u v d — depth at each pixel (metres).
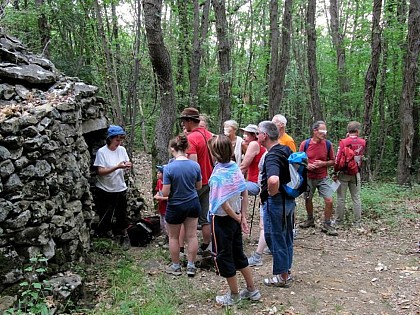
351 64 18.67
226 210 4.02
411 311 4.18
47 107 4.77
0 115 4.31
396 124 17.84
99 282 4.72
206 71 16.45
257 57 19.52
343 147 7.16
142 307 4.14
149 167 14.59
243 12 16.25
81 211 5.29
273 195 4.37
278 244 4.59
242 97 15.35
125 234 6.13
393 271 5.28
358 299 4.46
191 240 5.05
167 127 7.36
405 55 13.46
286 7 13.40
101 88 11.66
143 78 12.35
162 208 6.14
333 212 8.25
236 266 4.24
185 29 13.70
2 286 3.87
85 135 6.25
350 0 20.00
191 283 4.83
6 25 10.70
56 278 4.34
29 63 5.99
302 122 24.22
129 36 11.41
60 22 12.56
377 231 7.03
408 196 10.29
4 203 4.00
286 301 4.37
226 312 4.09
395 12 14.57
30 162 4.30
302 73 21.89
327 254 5.93
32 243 4.24
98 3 10.78
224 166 4.12
